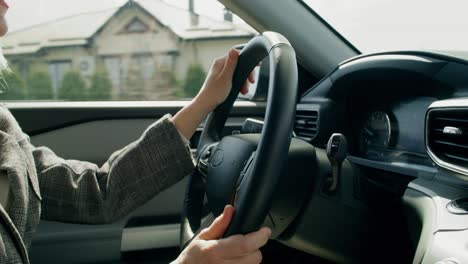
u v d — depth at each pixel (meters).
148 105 1.36
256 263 0.51
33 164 0.70
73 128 1.31
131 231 1.29
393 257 0.76
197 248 0.50
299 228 0.69
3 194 0.60
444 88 0.77
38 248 1.23
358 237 0.73
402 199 0.75
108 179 0.78
